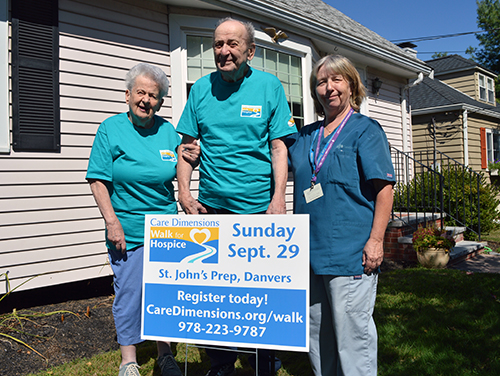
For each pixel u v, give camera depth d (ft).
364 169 7.02
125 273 8.51
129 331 8.50
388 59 28.96
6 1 13.48
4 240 13.23
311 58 22.90
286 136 8.54
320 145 7.68
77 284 15.70
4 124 13.29
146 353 10.57
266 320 6.73
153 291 7.33
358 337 7.16
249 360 8.87
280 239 6.77
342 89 7.50
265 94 8.11
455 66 56.44
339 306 7.13
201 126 8.38
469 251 22.65
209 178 8.29
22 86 13.71
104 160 8.34
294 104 22.06
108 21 15.84
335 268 7.11
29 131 13.79
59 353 10.45
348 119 7.61
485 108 49.42
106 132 8.43
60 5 14.62
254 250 6.88
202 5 17.66
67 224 14.56
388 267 20.56
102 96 15.64
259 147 8.14
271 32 20.18
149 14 16.97
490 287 15.08
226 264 6.99
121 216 8.53
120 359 10.02
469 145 47.37
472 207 28.37
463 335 10.87
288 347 6.60
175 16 17.63
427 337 10.74
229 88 8.16
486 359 9.63
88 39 15.30
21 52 13.71
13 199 13.43
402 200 28.89
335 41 24.16
